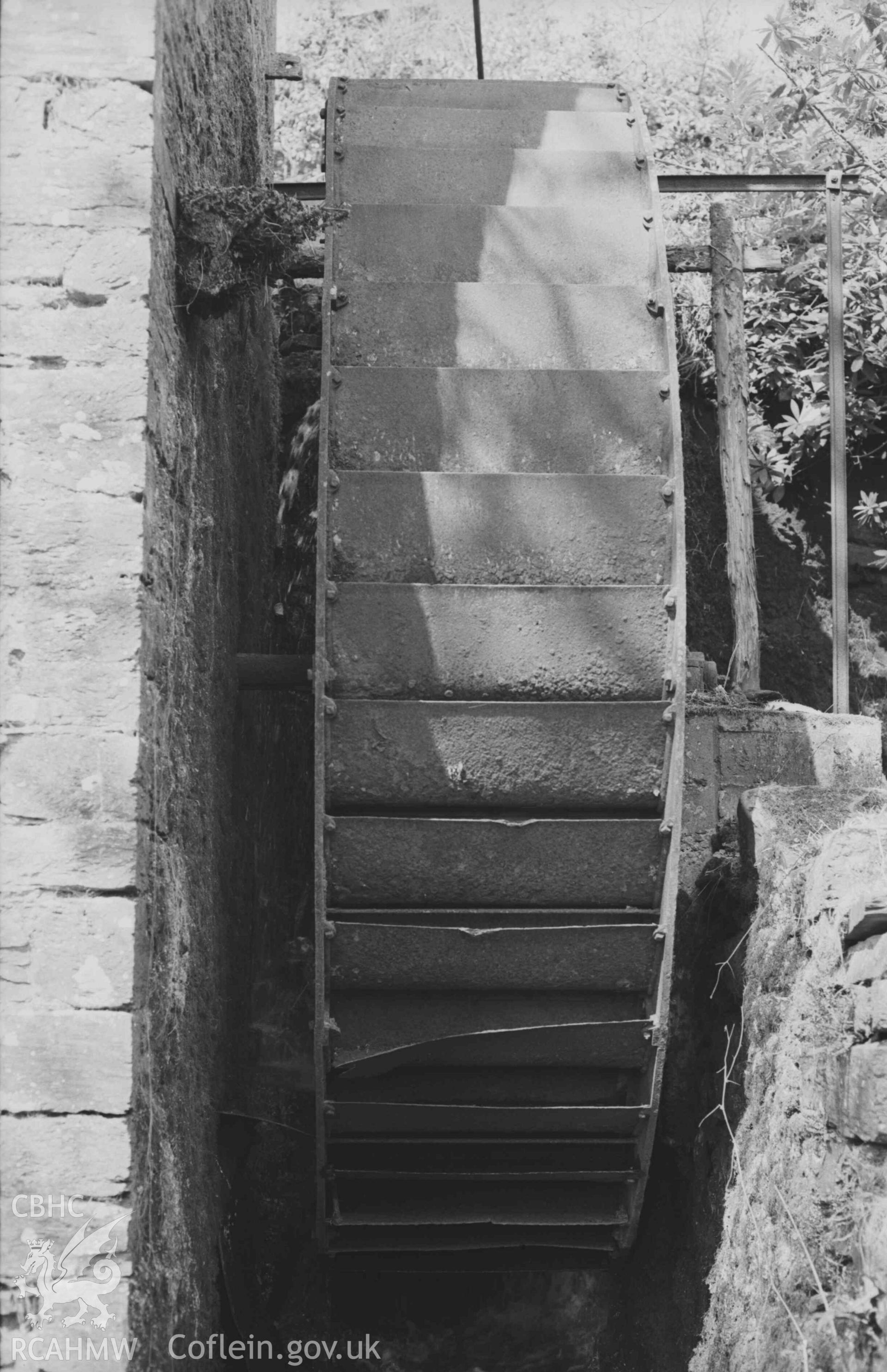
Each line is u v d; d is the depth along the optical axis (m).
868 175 5.84
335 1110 4.30
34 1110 3.13
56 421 3.37
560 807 4.32
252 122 5.77
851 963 3.27
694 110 7.64
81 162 3.46
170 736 3.75
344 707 4.21
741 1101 4.10
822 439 6.93
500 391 4.51
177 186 3.94
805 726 5.09
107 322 3.41
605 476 4.42
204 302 4.04
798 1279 3.27
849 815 4.15
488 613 4.28
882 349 6.86
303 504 6.70
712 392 7.13
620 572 4.39
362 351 4.61
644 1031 4.34
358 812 4.36
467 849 4.26
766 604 6.99
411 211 4.82
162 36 3.63
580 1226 4.62
